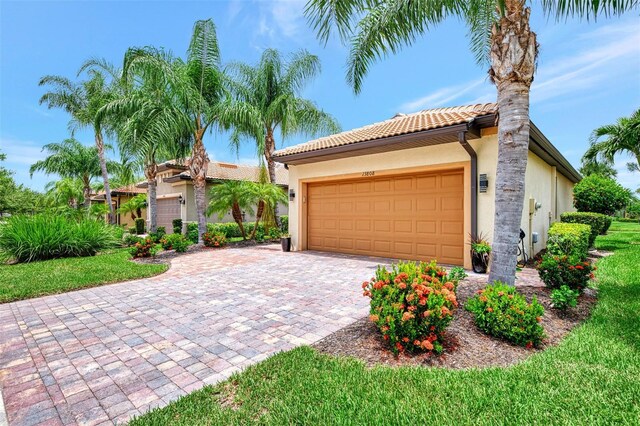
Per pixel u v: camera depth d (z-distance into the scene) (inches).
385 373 118.3
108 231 516.4
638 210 1391.5
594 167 657.6
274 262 381.1
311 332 164.6
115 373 127.9
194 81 524.1
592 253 414.0
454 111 421.1
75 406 107.0
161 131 445.4
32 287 262.1
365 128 508.1
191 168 545.6
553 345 141.9
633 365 121.3
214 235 543.2
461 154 319.6
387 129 400.2
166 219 876.0
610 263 321.7
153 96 480.4
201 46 517.0
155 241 514.6
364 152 379.6
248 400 105.0
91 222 500.4
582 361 125.6
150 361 137.2
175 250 476.7
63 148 935.0
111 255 453.1
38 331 173.3
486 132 301.9
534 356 131.2
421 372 118.9
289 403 102.1
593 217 444.8
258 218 617.0
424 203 361.1
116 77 653.3
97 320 189.0
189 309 205.8
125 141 444.1
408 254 376.5
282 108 593.6
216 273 320.2
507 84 186.4
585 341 143.2
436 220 351.6
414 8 214.5
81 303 223.3
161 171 871.1
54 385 120.0
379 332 158.2
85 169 975.0
